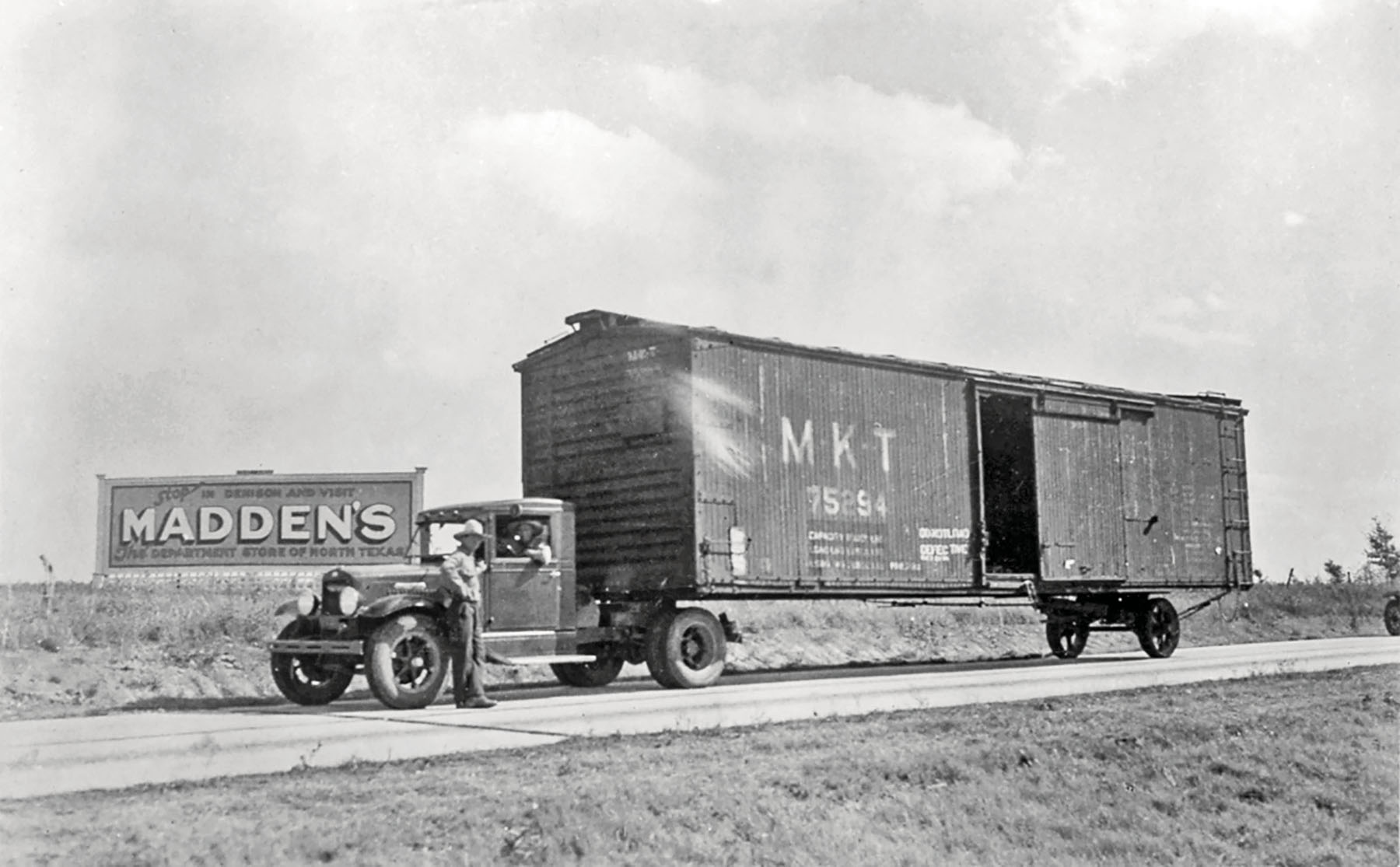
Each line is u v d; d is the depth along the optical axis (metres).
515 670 18.47
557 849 6.39
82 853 5.98
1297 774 9.17
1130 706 11.84
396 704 12.38
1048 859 7.29
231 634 17.94
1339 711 11.39
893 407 17.69
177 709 13.09
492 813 6.81
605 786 7.40
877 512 17.19
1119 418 20.94
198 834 6.30
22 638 15.79
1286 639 28.03
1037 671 17.48
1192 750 9.56
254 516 22.12
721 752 8.85
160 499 22.14
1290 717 10.96
